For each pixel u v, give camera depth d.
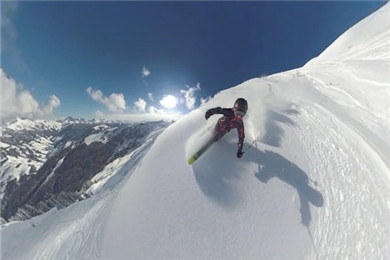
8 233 14.88
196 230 6.12
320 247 5.81
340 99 10.27
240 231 6.06
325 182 6.90
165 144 7.97
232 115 6.65
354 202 6.46
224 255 5.76
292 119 8.81
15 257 12.42
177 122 8.93
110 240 6.84
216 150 7.42
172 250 5.93
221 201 6.51
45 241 12.15
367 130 8.58
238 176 6.93
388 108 9.27
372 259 5.49
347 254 5.64
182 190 6.77
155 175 7.21
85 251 7.89
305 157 7.46
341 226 6.07
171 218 6.36
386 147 7.91
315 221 6.20
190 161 7.00
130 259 6.03
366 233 5.91
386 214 6.19
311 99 10.23
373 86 10.51
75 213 13.31
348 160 7.45
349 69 12.35
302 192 6.68
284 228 6.10
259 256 5.72
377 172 7.14
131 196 7.19
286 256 5.71
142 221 6.48
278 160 7.29
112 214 7.62
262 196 6.58
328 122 8.88
